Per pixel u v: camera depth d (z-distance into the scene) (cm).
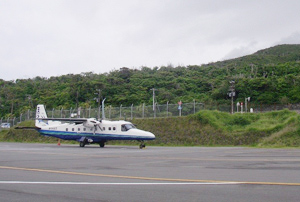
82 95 7581
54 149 2552
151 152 2125
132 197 606
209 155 1767
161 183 762
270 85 7050
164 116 4278
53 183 780
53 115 5253
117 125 3038
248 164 1201
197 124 3825
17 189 705
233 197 595
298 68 8969
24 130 5103
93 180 826
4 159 1522
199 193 636
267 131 3394
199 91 7925
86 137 3173
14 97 8388
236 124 3794
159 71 10188
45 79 10538
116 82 8181
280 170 1001
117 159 1523
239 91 7081
